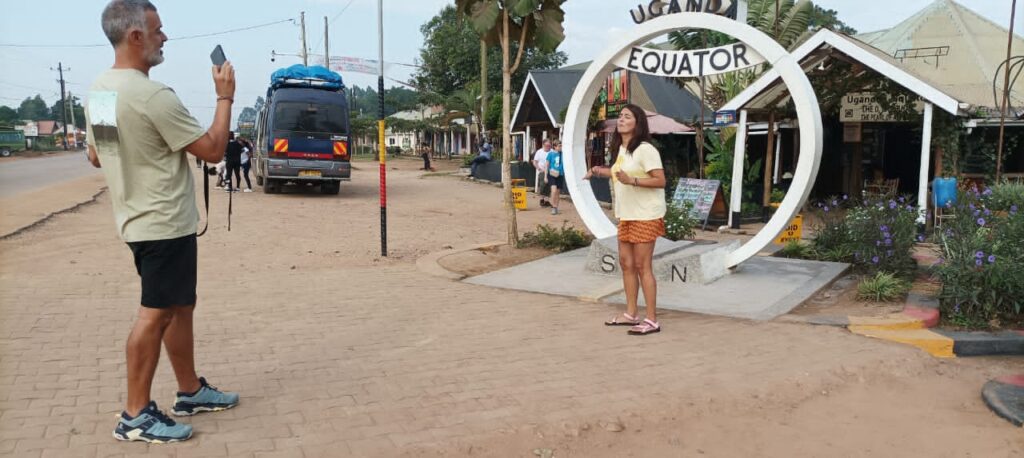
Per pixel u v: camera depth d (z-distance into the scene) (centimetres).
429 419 396
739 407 431
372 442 364
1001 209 939
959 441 390
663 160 2098
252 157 2700
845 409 437
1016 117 1395
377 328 596
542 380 466
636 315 614
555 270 866
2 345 512
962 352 554
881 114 1398
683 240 953
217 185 2192
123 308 634
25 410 388
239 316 626
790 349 542
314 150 1953
